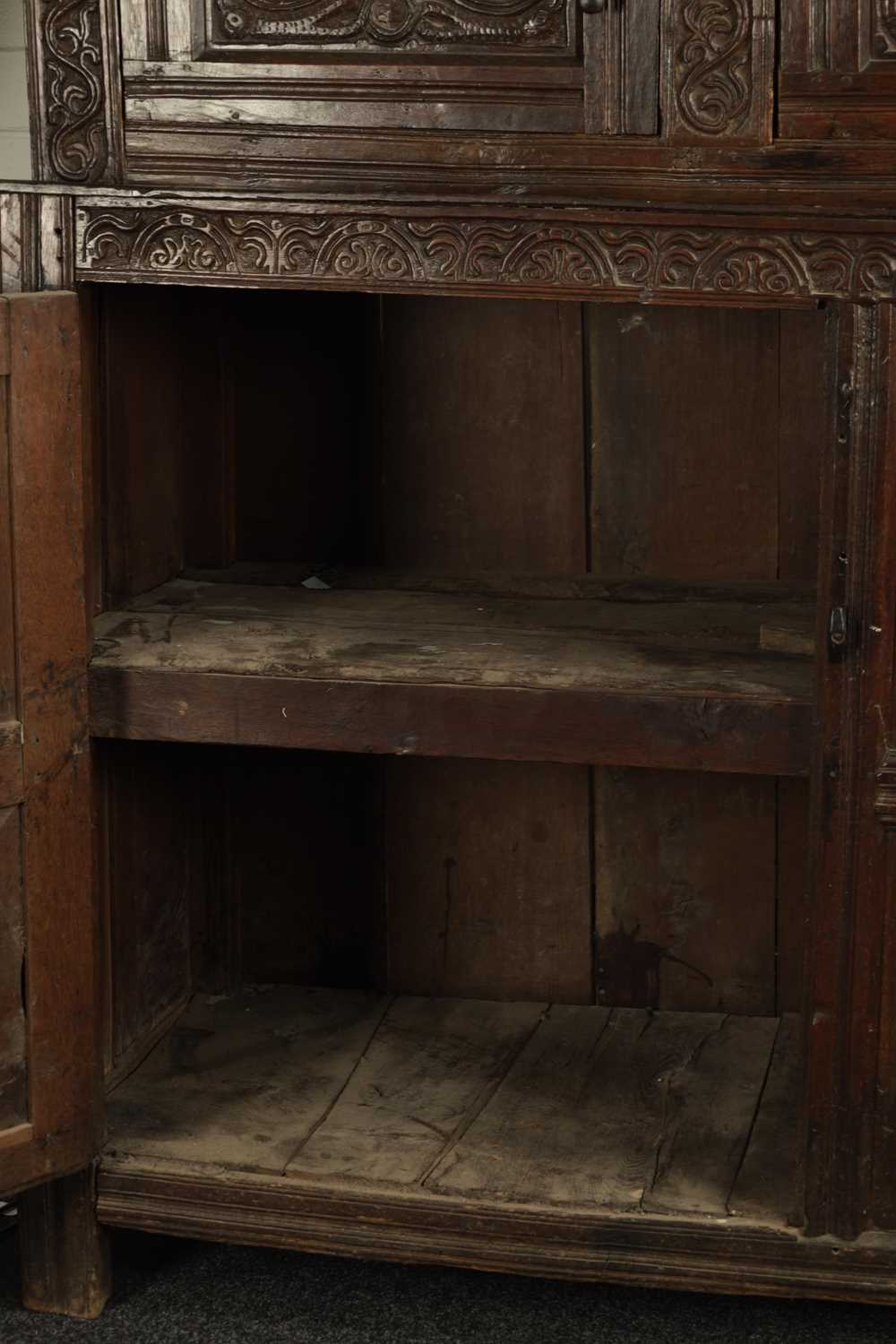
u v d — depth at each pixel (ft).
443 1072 9.07
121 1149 8.27
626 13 7.01
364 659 7.87
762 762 7.41
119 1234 8.95
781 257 7.02
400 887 9.88
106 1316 8.29
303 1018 9.70
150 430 8.98
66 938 7.84
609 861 9.64
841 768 7.27
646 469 9.27
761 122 6.97
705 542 9.31
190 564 9.59
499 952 9.87
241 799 9.93
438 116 7.22
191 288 9.29
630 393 9.20
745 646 8.09
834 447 7.04
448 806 9.73
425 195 7.22
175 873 9.64
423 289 7.30
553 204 7.14
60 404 7.50
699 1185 7.98
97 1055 8.09
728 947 9.63
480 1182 7.99
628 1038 9.43
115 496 8.63
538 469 9.37
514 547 9.48
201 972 10.02
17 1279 8.66
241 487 9.63
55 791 7.70
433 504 9.50
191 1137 8.39
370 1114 8.63
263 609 8.73
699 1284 7.81
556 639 8.23
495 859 9.75
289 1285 8.54
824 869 7.38
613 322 9.14
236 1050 9.30
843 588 7.12
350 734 7.70
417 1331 8.11
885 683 7.16
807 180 6.97
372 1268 8.68
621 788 9.55
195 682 7.75
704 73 6.98
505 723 7.56
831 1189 7.63
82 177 7.52
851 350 6.97
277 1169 8.09
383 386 9.41
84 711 7.79
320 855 9.93
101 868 8.63
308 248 7.34
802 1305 8.33
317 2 7.27
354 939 10.02
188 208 7.38
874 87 6.87
